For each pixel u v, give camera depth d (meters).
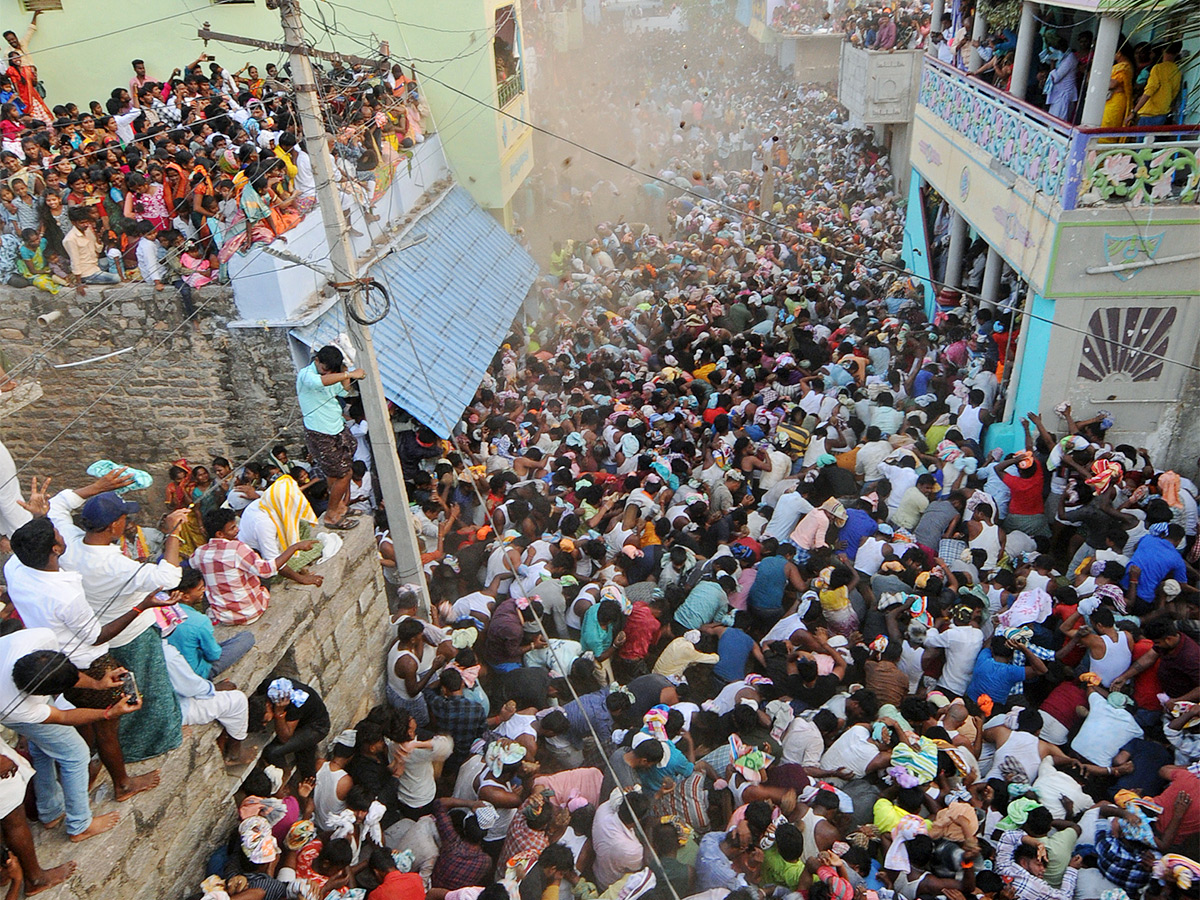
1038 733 7.21
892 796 6.66
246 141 11.84
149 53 16.98
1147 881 5.82
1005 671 7.71
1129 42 11.39
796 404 12.59
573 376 14.27
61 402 11.74
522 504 9.98
